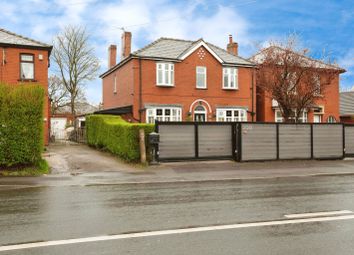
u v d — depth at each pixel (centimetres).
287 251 525
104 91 3519
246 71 3014
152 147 1661
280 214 752
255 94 3053
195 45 2831
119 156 1809
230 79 2956
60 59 4319
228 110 2927
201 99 2847
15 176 1330
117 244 557
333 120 3350
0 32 2406
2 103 1380
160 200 909
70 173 1409
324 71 2716
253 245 552
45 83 2381
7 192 1040
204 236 597
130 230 634
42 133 1459
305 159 1914
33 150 1420
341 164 1786
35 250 531
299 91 2609
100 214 754
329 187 1131
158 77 2734
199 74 2856
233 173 1466
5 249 536
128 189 1096
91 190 1076
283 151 1877
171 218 719
